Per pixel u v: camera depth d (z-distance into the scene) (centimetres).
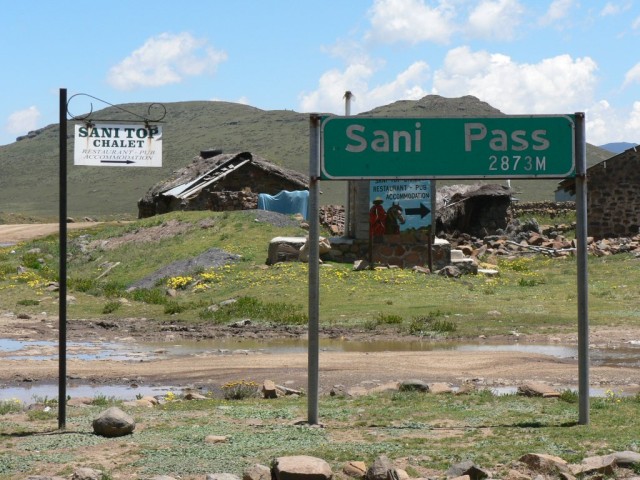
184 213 4497
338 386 1622
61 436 1122
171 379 1797
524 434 1102
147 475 927
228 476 877
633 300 2977
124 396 1609
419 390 1520
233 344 2356
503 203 5609
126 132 1198
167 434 1124
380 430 1145
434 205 3528
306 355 2091
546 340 2298
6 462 984
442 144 1198
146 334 2553
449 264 3566
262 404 1403
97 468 954
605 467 909
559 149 1191
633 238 4797
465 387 1552
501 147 1195
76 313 3012
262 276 3350
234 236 3956
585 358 1175
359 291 3116
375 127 1201
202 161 6519
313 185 1205
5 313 3000
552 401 1384
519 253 4859
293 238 3622
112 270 3891
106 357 2125
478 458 970
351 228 3672
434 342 2309
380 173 1201
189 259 3694
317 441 1076
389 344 2286
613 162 5091
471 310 2770
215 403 1418
